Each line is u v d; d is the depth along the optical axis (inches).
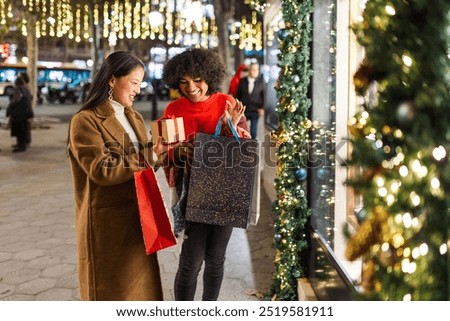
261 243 256.5
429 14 73.1
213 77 143.3
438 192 74.5
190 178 139.2
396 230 75.4
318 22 172.6
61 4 919.7
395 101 75.3
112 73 124.5
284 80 172.6
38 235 266.4
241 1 639.1
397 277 76.9
